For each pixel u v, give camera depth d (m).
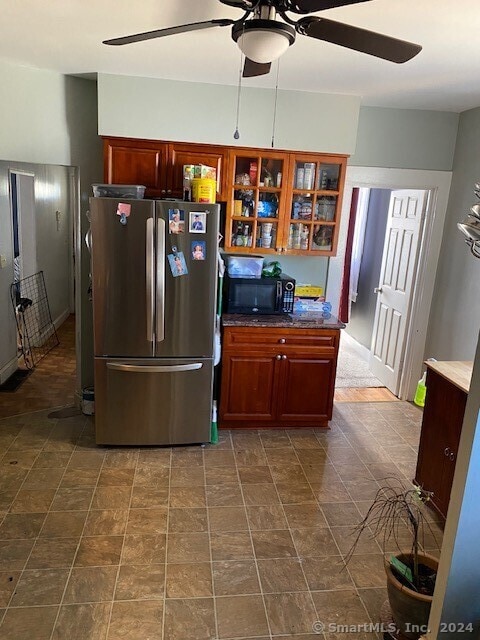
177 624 1.95
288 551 2.39
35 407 3.89
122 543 2.39
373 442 3.57
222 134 3.42
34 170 5.21
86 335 3.84
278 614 2.02
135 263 3.03
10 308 4.49
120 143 3.36
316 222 3.64
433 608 1.74
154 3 2.04
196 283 3.12
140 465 3.11
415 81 3.03
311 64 2.76
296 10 1.56
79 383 3.89
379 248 5.29
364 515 2.70
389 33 2.21
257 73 2.32
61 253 6.53
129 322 3.11
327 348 3.55
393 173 3.93
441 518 2.69
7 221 4.36
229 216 3.53
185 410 3.30
